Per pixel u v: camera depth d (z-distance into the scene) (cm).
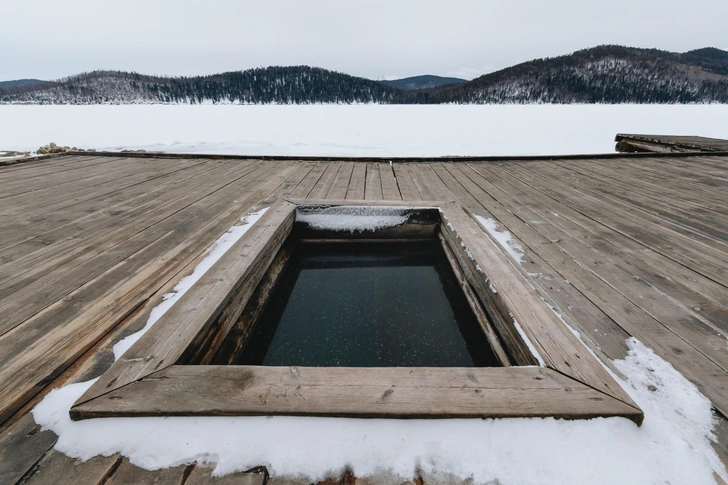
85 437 80
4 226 210
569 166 413
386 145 1201
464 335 180
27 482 71
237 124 2009
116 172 367
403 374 92
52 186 305
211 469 73
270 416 83
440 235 251
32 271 157
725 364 104
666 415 87
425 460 75
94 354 108
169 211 242
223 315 136
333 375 91
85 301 135
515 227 217
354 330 185
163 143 1220
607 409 84
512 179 345
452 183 328
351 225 255
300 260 259
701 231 208
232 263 160
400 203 255
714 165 409
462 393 87
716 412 89
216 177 348
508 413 83
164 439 79
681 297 140
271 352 167
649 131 1525
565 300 139
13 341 112
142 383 90
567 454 77
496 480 72
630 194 290
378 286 229
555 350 104
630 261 171
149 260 170
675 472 74
